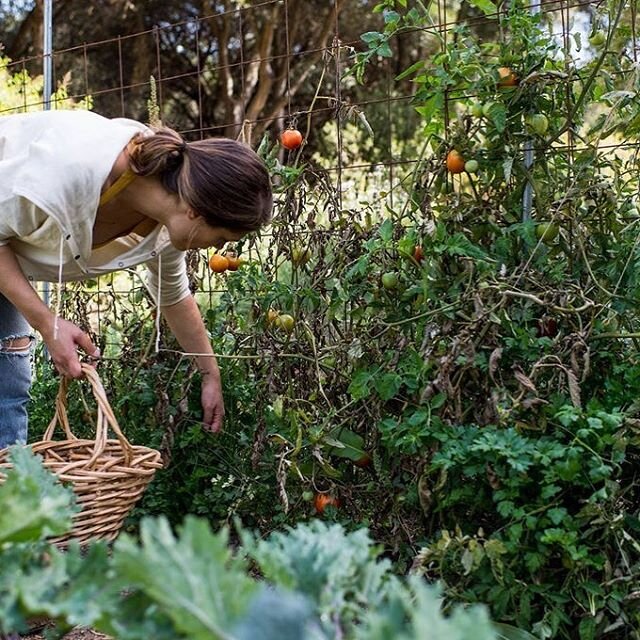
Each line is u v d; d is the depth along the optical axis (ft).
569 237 6.31
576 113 6.62
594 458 5.22
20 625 2.39
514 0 6.57
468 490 5.81
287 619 2.06
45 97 11.30
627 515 5.41
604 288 6.22
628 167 7.15
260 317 7.43
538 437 5.71
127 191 6.26
